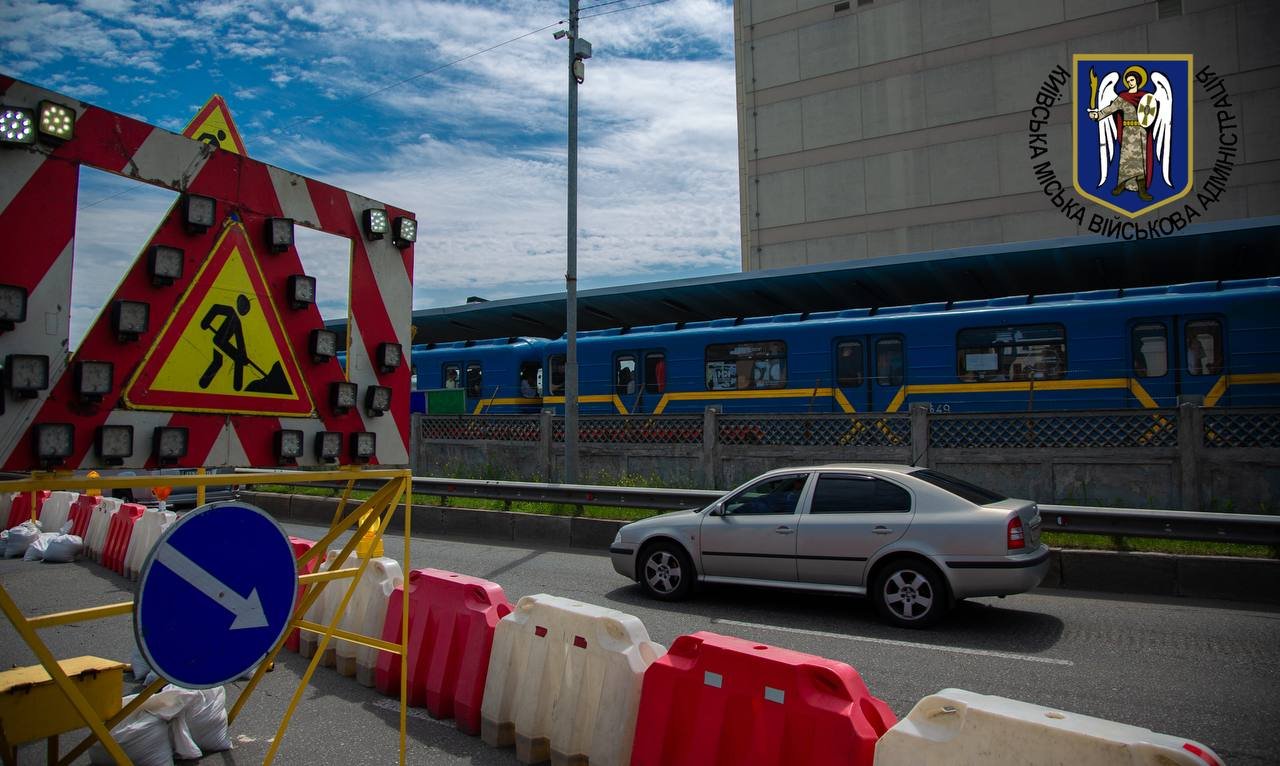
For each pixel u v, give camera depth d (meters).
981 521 7.09
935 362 16.17
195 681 2.91
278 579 3.18
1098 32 30.89
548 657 4.42
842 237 36.03
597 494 12.71
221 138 3.99
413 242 3.97
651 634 7.23
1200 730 4.86
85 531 11.88
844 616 7.84
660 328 19.67
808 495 8.02
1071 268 17.59
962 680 5.86
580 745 4.17
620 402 19.80
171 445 2.96
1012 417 12.27
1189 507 10.92
